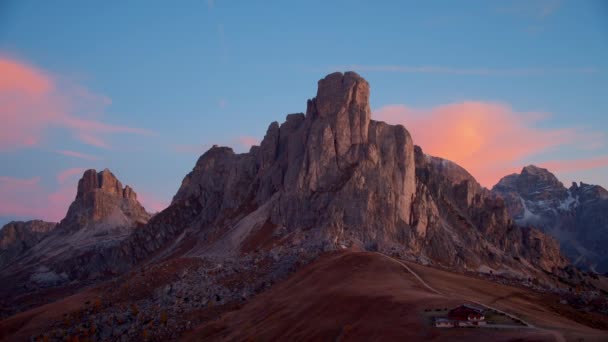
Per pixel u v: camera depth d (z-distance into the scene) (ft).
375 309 395.34
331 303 442.91
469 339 304.71
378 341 341.82
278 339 426.92
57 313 621.72
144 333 521.24
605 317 472.85
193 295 588.50
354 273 518.78
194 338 492.13
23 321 627.05
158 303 590.55
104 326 555.69
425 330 329.31
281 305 493.77
